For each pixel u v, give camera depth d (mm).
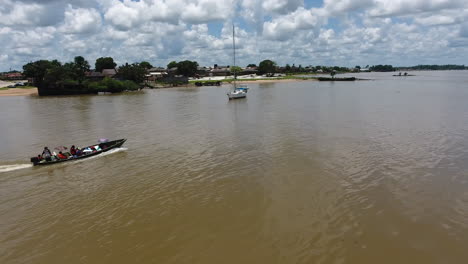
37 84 103562
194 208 17766
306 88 111250
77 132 39719
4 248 14625
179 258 13523
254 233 15125
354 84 131250
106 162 26562
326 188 19672
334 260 12992
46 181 22750
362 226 15305
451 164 23234
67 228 16188
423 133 33281
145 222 16469
